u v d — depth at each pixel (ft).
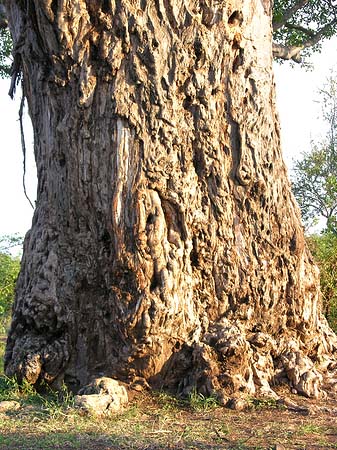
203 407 20.68
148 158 21.68
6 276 63.46
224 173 23.21
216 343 21.97
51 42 21.80
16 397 21.47
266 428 18.56
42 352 22.57
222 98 23.34
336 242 41.19
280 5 42.47
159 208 21.56
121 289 21.35
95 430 17.67
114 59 21.58
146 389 21.94
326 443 17.07
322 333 25.91
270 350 23.30
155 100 21.80
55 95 22.63
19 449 15.84
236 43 23.53
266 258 23.86
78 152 22.17
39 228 23.67
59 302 22.71
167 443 16.62
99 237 22.13
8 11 24.47
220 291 23.17
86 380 22.38
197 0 22.71
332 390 23.57
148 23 21.84
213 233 22.95
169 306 21.22
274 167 24.45
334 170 84.12
